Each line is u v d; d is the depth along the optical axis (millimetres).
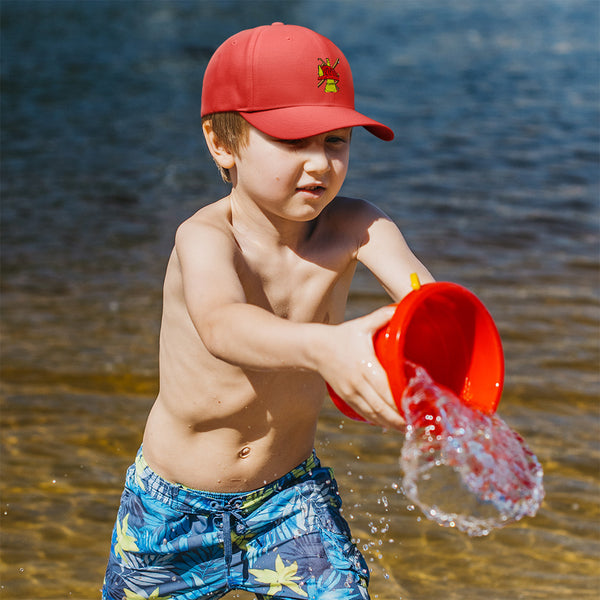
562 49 52688
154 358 12156
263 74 4973
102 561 8016
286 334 4137
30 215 19891
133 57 48344
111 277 15672
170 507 5832
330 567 5645
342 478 9344
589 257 17188
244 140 5105
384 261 5570
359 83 40906
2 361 11922
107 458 9672
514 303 14484
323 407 11047
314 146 4980
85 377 11523
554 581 7859
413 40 57688
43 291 14836
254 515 5812
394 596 7625
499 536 8555
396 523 8664
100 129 30641
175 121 32531
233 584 5855
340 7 82875
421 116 33438
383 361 3932
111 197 21766
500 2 91125
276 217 5395
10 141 28359
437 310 4625
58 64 44969
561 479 9375
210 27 63562
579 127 31047
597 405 10977
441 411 4113
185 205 21219
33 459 9602
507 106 35250
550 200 21750
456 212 20609
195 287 4824
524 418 10641
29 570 7848
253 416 5602
